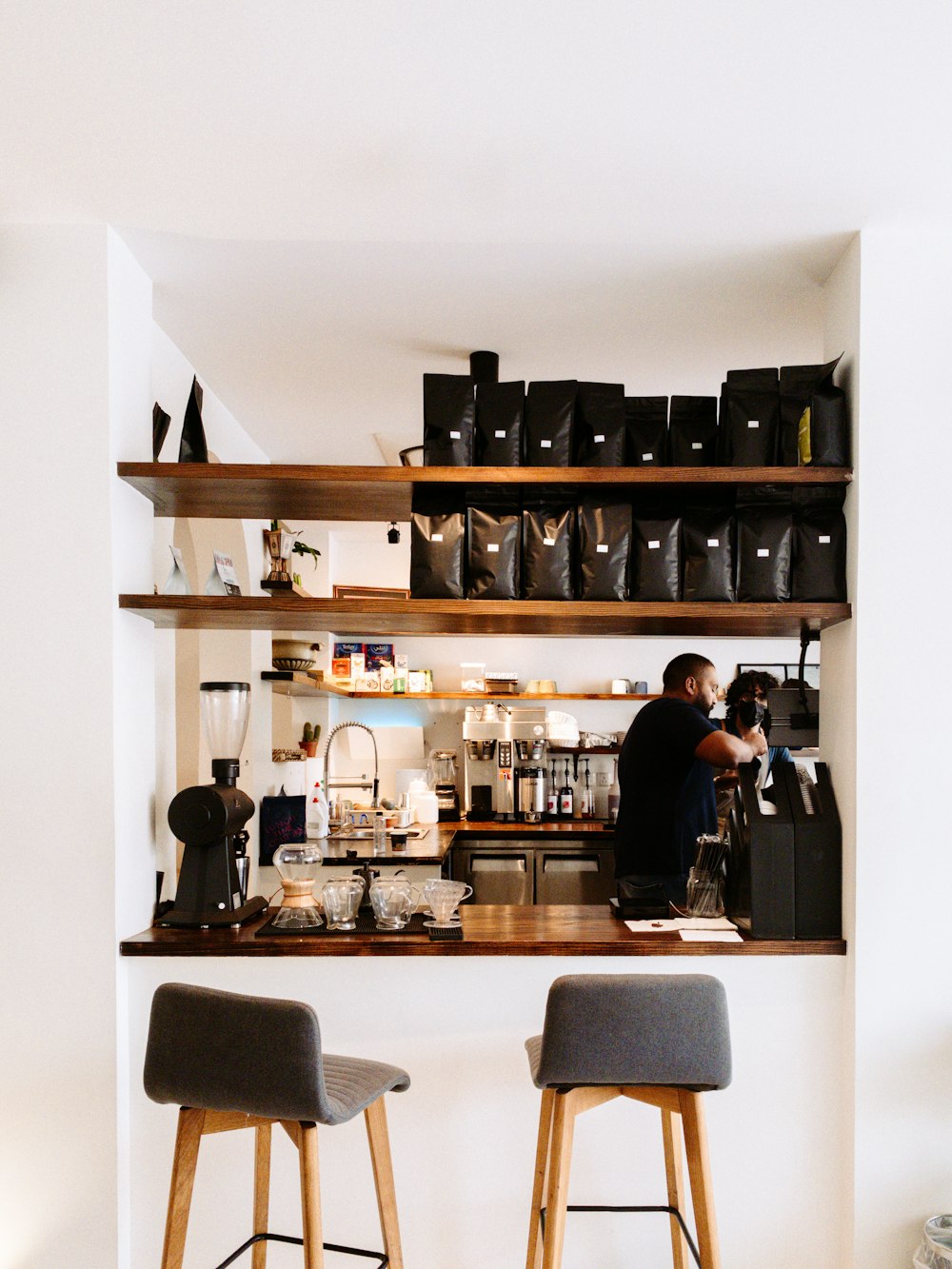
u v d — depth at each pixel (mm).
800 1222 2619
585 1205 2576
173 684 3904
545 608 2725
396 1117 2621
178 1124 2232
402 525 6477
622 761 3494
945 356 2639
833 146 2219
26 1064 2516
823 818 2699
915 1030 2574
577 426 2832
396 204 2467
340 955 2598
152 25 1808
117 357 2627
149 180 2352
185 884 2795
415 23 1809
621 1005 2049
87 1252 2498
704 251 2725
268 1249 2605
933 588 2629
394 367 3613
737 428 2770
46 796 2535
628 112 2092
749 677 3586
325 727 6410
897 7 1768
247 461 4383
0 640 2547
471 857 6070
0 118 2098
